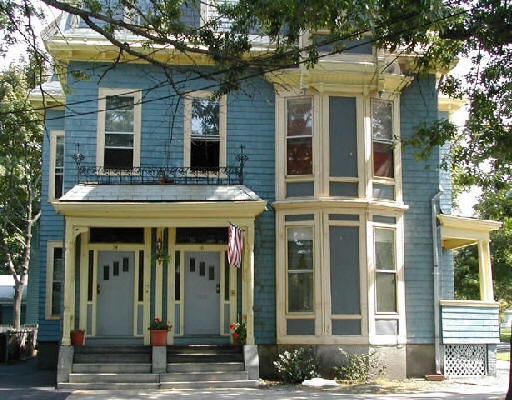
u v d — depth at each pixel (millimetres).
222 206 16844
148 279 18172
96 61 18500
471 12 14352
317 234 17797
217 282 18406
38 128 23844
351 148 18281
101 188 17312
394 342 17984
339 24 12656
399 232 18594
